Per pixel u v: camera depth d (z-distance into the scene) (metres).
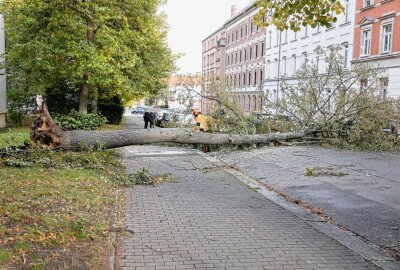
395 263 4.93
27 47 19.20
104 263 4.58
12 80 22.52
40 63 19.50
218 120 16.09
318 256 5.10
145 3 23.00
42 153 9.87
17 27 20.97
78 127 18.88
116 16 20.22
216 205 7.46
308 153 14.23
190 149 15.62
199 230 5.98
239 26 58.09
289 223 6.45
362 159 12.95
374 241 5.73
